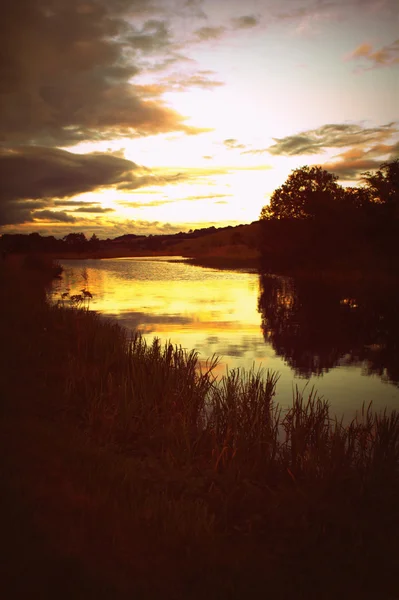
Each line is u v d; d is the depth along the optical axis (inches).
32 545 147.9
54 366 410.6
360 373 486.0
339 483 239.0
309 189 1876.2
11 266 1251.8
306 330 730.8
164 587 147.3
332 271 1815.9
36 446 235.0
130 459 263.6
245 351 579.8
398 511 222.2
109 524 175.6
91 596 133.4
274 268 2210.9
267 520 213.5
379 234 1567.4
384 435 282.8
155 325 751.1
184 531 182.2
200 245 6624.0
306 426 299.7
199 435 296.4
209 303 1066.1
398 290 1317.7
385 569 179.9
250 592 153.6
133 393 329.7
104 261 4104.3
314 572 174.1
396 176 1528.1
